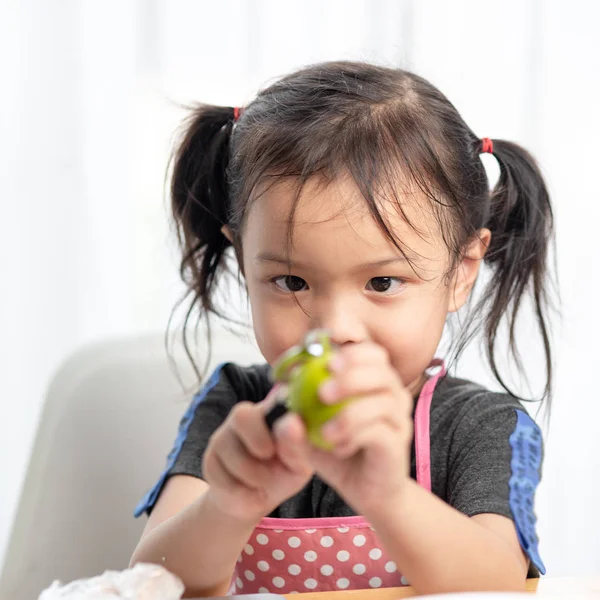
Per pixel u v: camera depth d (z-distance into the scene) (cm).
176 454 94
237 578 96
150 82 169
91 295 173
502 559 69
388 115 87
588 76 179
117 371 107
